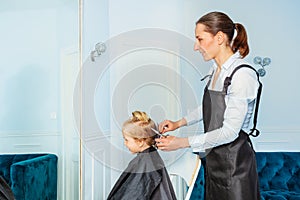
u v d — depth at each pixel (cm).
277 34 327
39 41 168
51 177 176
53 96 178
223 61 158
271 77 326
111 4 290
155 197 144
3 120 147
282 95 325
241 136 156
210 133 153
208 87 167
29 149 160
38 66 165
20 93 156
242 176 154
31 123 161
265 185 288
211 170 163
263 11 327
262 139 322
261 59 324
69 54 193
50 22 176
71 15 194
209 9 321
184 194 201
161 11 303
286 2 328
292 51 326
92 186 223
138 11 296
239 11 326
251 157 158
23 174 153
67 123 190
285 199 250
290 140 322
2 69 149
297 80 325
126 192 146
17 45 155
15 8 154
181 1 310
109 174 241
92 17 232
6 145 149
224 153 156
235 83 148
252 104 156
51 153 177
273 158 295
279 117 324
